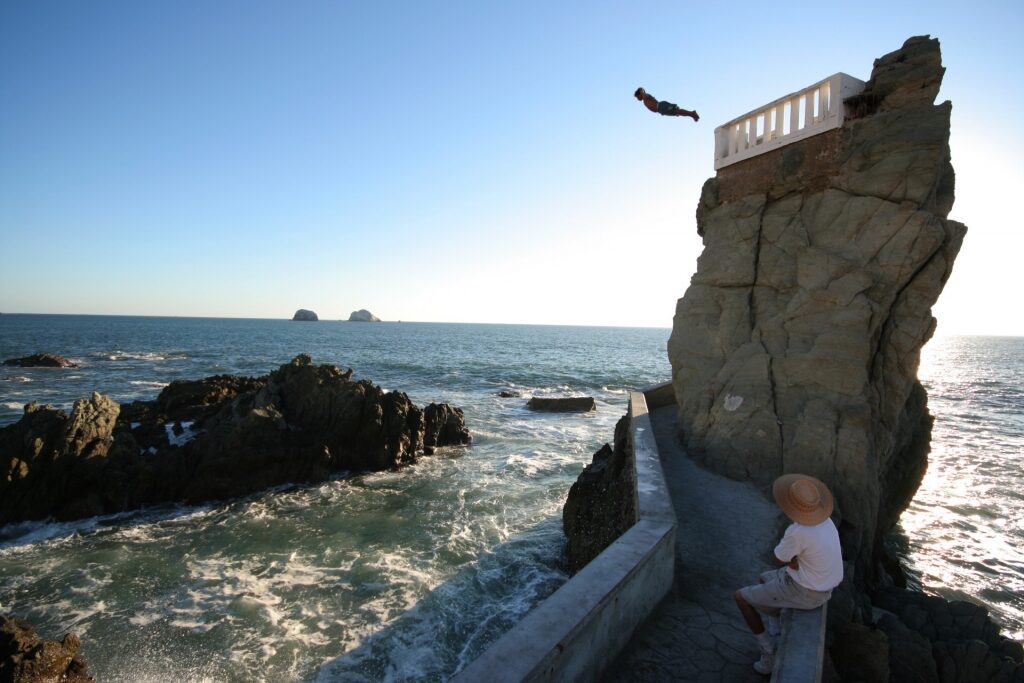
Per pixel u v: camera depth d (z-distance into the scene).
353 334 138.00
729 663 4.57
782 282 9.48
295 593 9.96
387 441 18.41
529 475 17.44
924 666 6.08
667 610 5.33
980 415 32.97
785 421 8.47
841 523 7.52
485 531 12.73
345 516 13.80
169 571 10.85
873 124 8.55
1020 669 6.25
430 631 8.80
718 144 11.37
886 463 9.83
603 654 4.33
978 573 11.67
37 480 13.83
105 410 16.08
